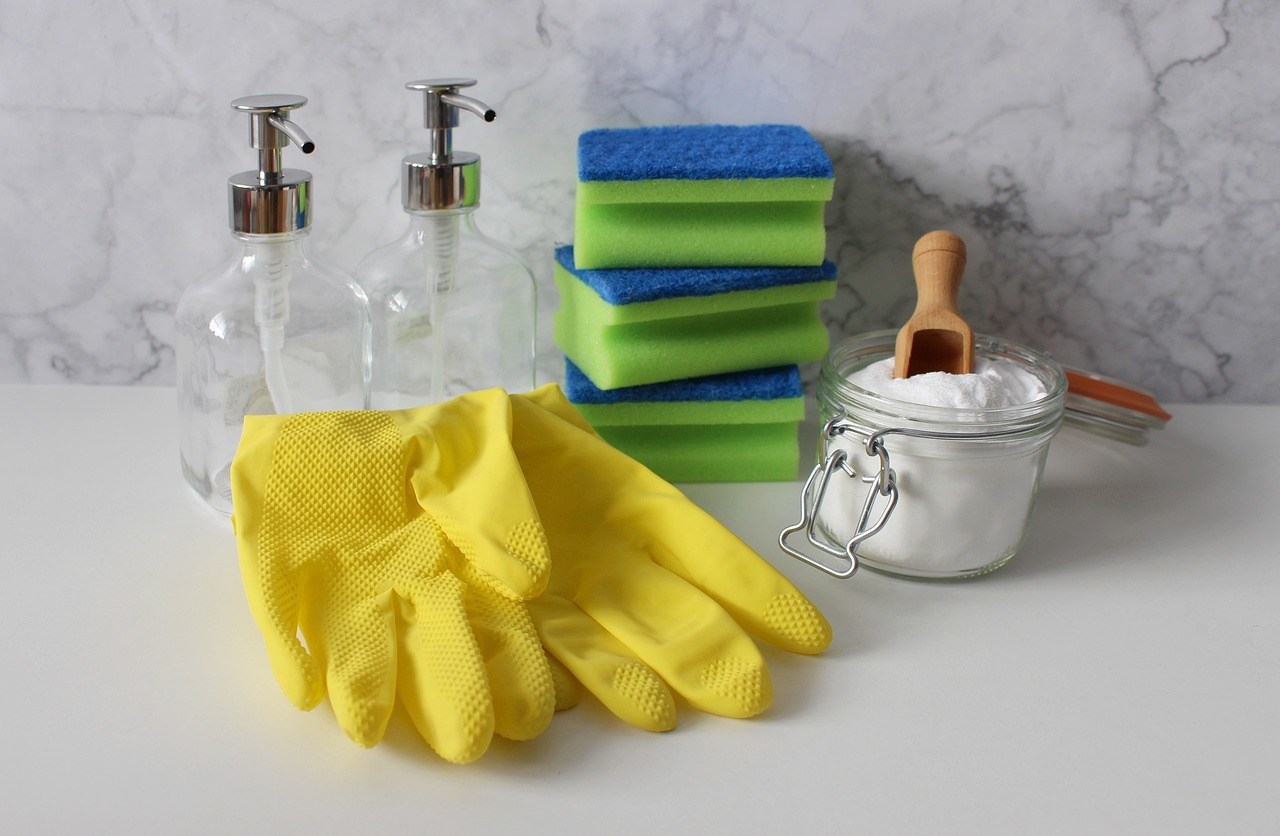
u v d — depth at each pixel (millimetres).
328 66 874
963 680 634
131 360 970
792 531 726
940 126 912
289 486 670
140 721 579
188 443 800
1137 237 951
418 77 881
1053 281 966
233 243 928
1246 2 877
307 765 554
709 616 641
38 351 961
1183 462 909
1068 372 961
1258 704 620
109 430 902
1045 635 678
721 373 838
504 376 894
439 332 848
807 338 843
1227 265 961
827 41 882
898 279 961
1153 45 890
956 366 768
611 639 642
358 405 829
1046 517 819
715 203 797
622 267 800
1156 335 987
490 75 882
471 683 556
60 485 813
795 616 648
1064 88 902
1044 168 927
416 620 622
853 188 929
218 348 772
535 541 638
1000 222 945
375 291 854
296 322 786
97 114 879
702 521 689
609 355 792
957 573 726
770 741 581
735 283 791
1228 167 928
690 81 892
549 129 902
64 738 563
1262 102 907
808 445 935
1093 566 756
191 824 513
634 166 760
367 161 907
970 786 553
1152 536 797
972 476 696
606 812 529
